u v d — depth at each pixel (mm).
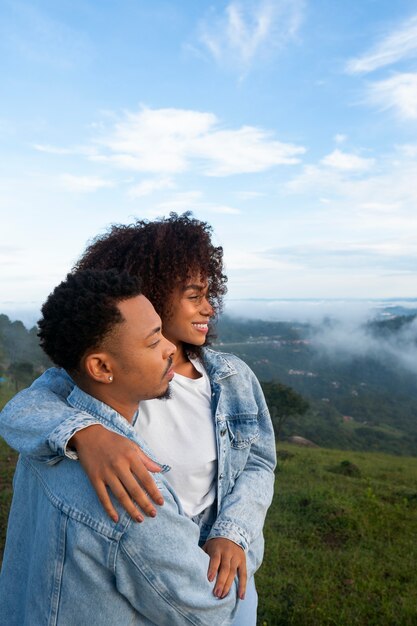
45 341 1164
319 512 6488
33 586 1081
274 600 4191
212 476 1458
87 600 1017
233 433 1524
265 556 5160
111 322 1079
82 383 1188
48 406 1158
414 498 7938
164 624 1043
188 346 1569
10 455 8031
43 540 1068
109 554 986
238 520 1342
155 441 1413
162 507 1007
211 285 1534
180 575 1013
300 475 9898
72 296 1103
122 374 1131
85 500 1023
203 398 1506
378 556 5363
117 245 1481
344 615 3992
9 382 28125
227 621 1142
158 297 1421
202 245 1438
